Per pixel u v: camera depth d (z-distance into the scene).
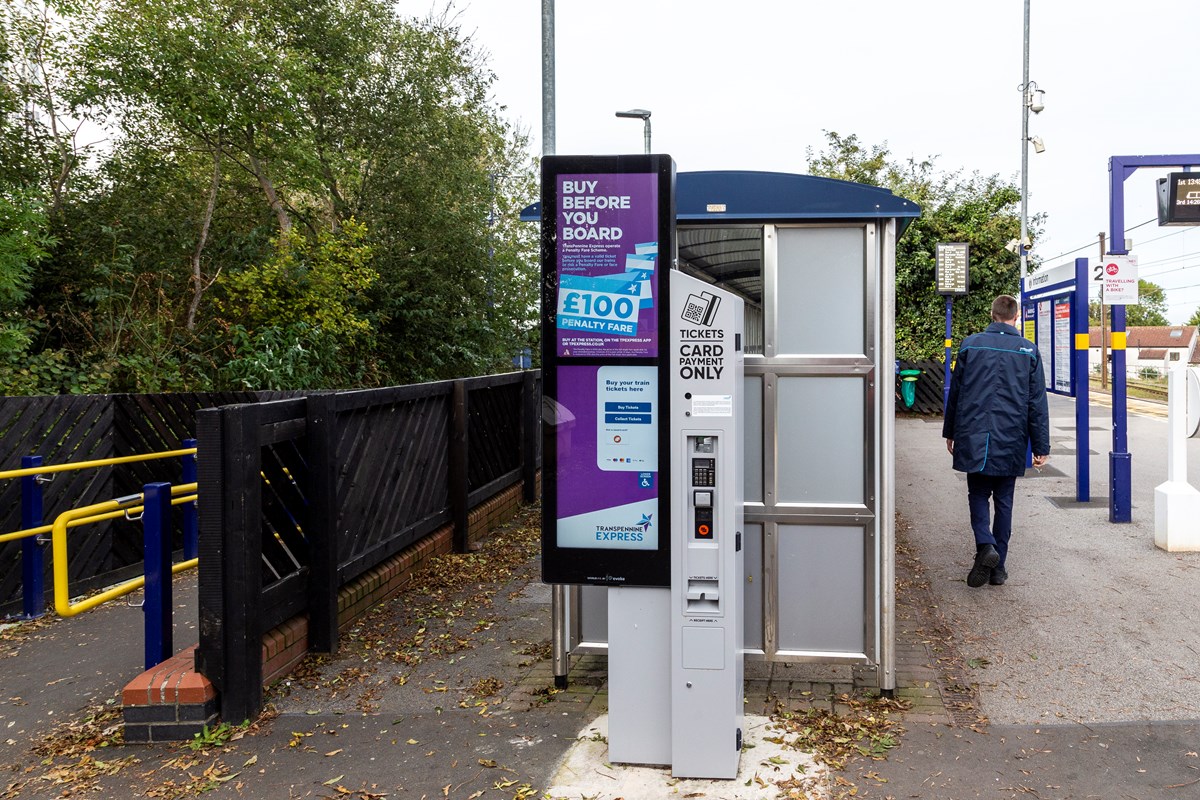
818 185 4.07
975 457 5.68
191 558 7.09
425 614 5.78
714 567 3.38
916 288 21.06
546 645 5.14
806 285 4.20
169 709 3.93
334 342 13.88
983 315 20.88
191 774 3.62
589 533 3.51
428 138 17.17
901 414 18.95
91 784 3.58
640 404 3.47
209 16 13.84
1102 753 3.59
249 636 4.11
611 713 3.58
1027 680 4.36
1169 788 3.30
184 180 15.48
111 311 11.62
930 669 4.55
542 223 3.51
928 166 22.61
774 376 4.21
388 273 16.41
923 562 6.62
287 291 13.55
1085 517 7.87
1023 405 5.68
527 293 19.22
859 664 4.20
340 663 4.87
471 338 18.11
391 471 6.27
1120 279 7.58
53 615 6.06
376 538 6.02
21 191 10.57
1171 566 6.24
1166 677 4.33
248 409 4.11
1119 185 7.59
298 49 15.94
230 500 4.00
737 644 3.48
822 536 4.24
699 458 3.38
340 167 15.84
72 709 4.41
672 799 3.30
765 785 3.38
